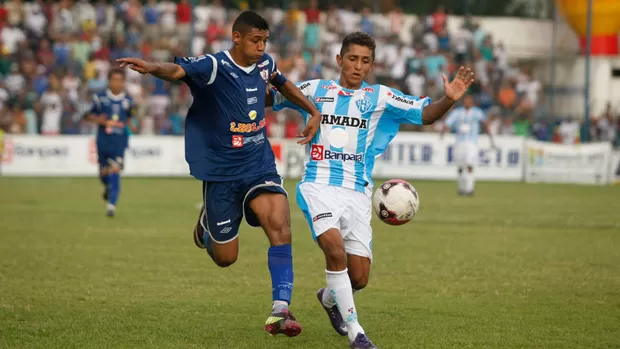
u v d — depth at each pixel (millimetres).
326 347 20453
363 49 22031
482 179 96375
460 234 44312
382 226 48344
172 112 96188
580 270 32469
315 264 33719
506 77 103375
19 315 23438
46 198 63500
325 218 20891
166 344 20359
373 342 20750
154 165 92812
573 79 104812
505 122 99812
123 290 27453
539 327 22516
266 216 21172
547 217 53688
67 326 22156
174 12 103062
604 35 103625
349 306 19969
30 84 93375
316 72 99625
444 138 94750
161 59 98062
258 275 30766
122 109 51344
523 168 95875
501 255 36469
